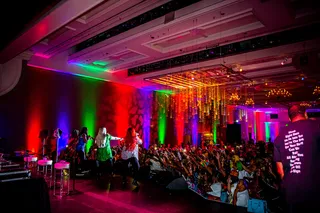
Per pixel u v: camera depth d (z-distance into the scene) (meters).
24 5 4.17
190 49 8.38
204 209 4.68
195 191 6.02
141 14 6.58
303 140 2.14
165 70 11.12
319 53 7.80
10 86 8.77
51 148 9.68
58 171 8.16
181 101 17.47
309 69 9.41
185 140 17.56
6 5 4.14
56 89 10.36
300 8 5.81
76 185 6.64
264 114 26.55
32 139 9.41
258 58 8.27
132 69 12.22
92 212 4.34
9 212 2.12
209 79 11.08
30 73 9.53
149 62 10.20
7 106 8.84
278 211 4.48
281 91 14.20
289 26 6.42
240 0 5.10
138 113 14.38
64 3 4.29
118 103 13.16
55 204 4.76
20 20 4.75
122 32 7.53
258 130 26.38
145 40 7.55
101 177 7.98
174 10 6.06
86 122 11.41
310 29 6.40
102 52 9.04
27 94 9.40
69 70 10.70
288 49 7.68
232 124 20.64
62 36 7.83
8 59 7.79
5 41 6.23
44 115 9.88
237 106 22.50
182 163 6.85
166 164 7.39
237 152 9.97
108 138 7.95
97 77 11.89
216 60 9.14
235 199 4.99
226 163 6.50
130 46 8.13
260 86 13.27
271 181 5.03
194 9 5.76
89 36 7.62
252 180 5.16
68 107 10.74
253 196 4.86
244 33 6.84
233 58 8.80
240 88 14.01
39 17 4.95
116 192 5.93
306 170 2.06
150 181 7.55
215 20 5.98
